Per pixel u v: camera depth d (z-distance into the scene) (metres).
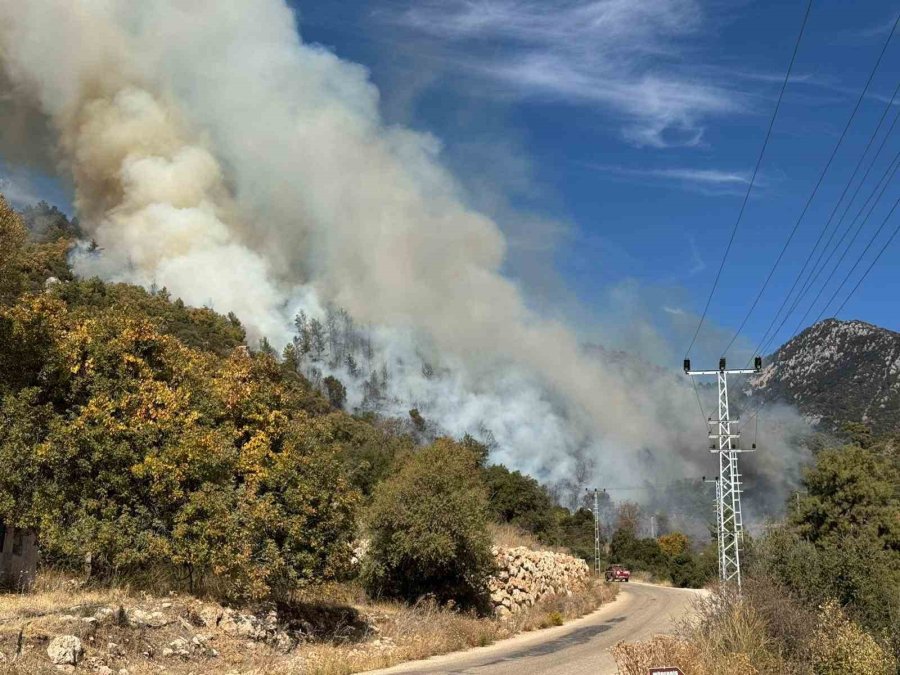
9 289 25.00
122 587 17.02
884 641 16.11
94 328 20.08
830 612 15.88
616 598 49.47
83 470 17.42
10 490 16.50
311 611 21.97
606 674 17.27
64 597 15.16
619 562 96.62
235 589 18.89
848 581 18.52
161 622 15.18
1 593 15.07
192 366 23.66
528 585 38.25
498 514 75.94
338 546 21.69
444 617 26.56
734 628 15.52
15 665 11.38
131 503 17.75
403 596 30.52
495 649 23.23
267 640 17.47
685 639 15.91
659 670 10.41
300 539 20.64
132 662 13.50
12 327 18.33
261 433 22.39
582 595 43.78
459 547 30.27
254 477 20.56
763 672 14.16
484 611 32.00
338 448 24.23
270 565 19.45
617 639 26.36
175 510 18.23
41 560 18.09
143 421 18.38
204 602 17.70
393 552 29.38
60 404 18.97
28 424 17.02
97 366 19.45
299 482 21.30
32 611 13.43
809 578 18.58
